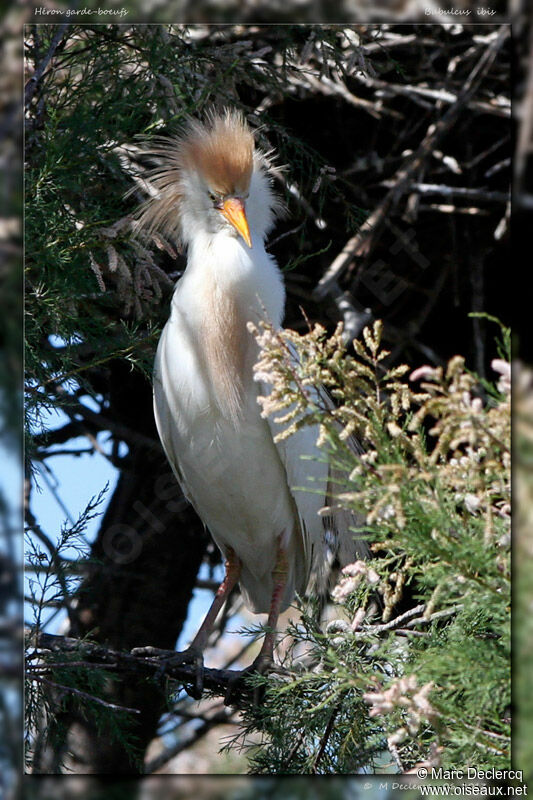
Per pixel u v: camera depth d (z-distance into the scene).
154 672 5.56
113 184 6.18
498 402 3.49
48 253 5.07
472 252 7.46
